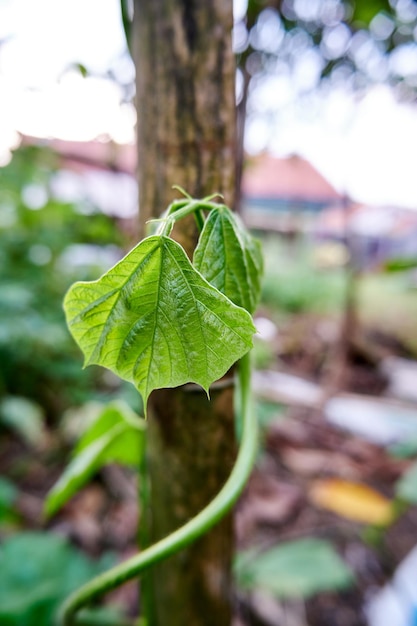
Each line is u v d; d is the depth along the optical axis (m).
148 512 0.35
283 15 0.77
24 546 0.62
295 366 1.83
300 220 3.93
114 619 0.53
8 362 1.09
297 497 0.94
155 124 0.26
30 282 1.13
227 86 0.26
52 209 1.17
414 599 0.61
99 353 0.16
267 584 0.63
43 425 1.11
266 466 1.06
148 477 0.33
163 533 0.32
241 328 0.16
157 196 0.27
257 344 1.62
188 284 0.16
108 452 0.38
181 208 0.18
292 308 2.80
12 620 0.52
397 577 0.68
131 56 0.29
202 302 0.16
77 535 0.79
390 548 0.81
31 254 1.17
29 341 1.02
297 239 3.94
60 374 1.10
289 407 1.33
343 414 1.33
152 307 0.16
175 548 0.25
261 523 0.86
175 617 0.37
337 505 0.92
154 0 0.25
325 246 3.87
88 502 0.88
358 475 1.04
